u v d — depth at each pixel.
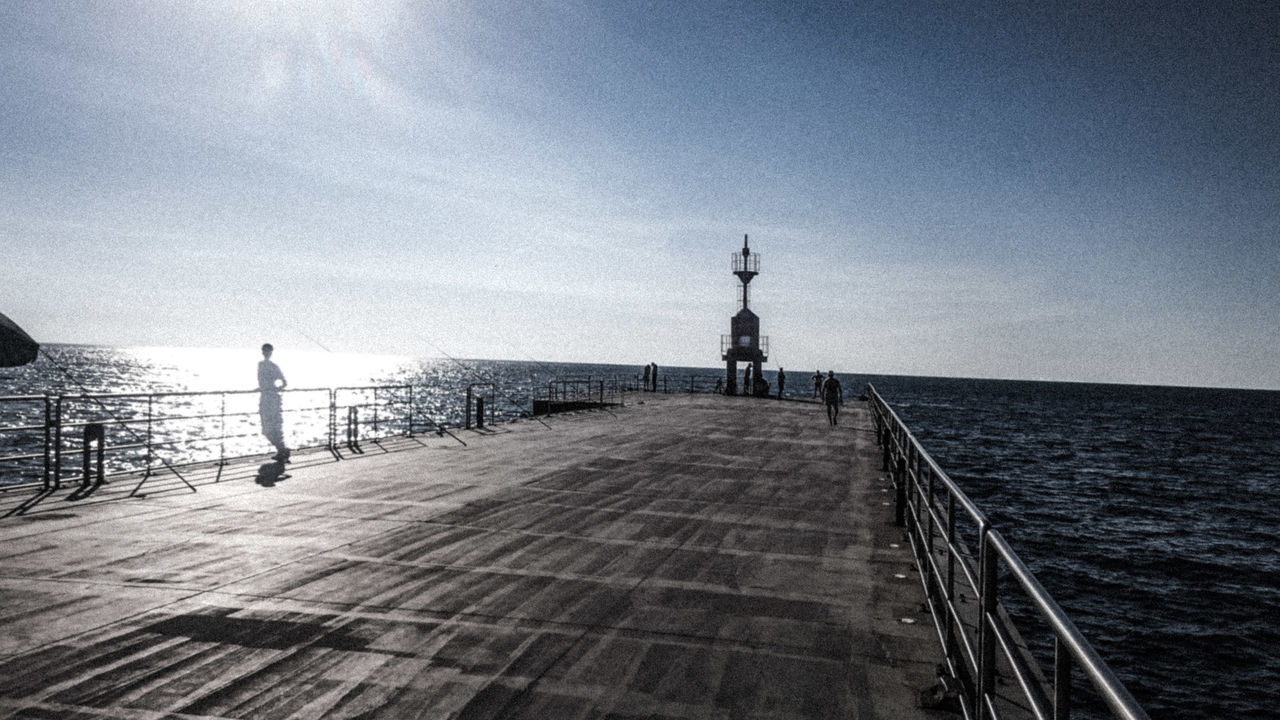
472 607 6.38
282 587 6.82
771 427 25.09
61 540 8.41
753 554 8.48
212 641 5.48
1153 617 18.31
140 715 4.29
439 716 4.36
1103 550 24.80
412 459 15.73
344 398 90.00
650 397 42.94
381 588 6.86
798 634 5.91
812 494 12.45
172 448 43.91
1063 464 48.72
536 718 4.37
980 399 155.75
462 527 9.48
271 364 15.20
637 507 11.09
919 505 8.23
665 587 7.12
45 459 11.40
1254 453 62.22
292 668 5.02
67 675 4.83
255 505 10.59
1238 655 16.05
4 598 6.38
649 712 4.48
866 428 25.28
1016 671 3.09
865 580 7.48
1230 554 24.83
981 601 3.75
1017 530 27.42
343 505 10.70
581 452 17.48
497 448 17.94
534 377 177.50
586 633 5.82
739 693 4.79
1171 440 72.31
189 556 7.83
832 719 4.46
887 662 5.36
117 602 6.32
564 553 8.34
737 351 48.09
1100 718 13.10
